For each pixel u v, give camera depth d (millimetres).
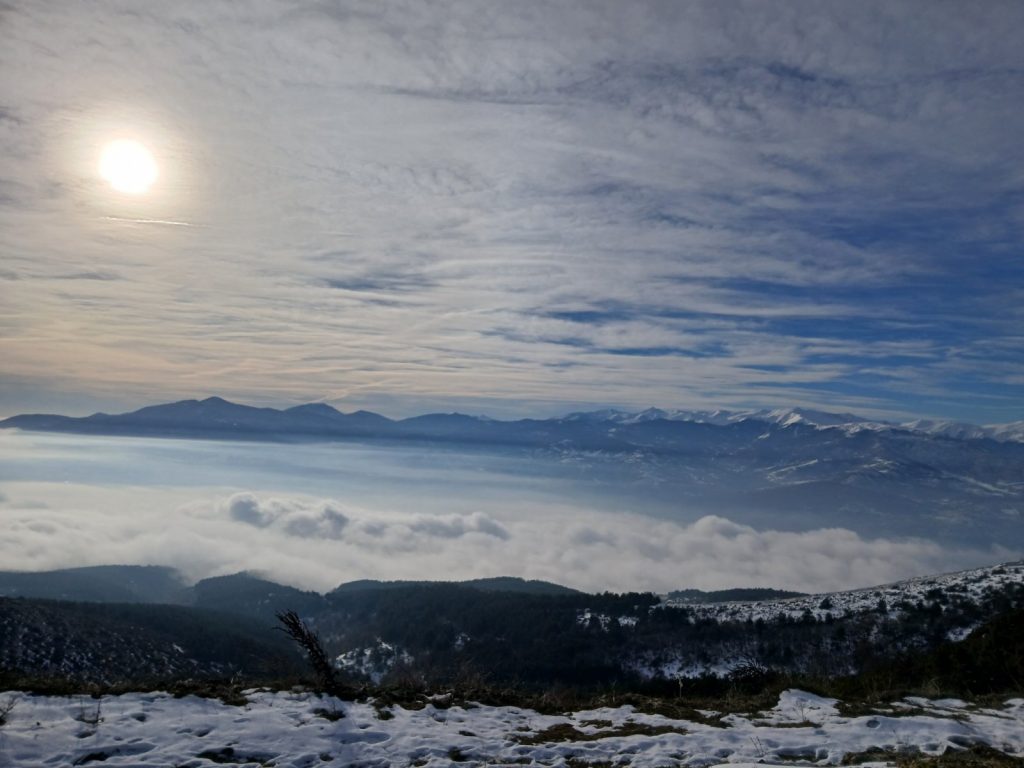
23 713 8594
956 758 8617
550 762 8594
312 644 11367
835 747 9227
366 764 8258
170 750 8023
